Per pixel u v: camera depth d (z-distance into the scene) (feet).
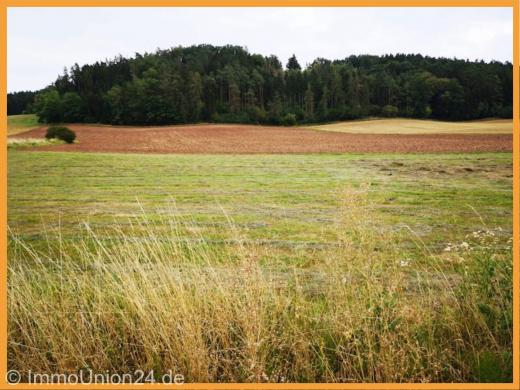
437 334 11.35
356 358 10.31
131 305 12.16
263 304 11.85
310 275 17.97
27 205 41.57
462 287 12.53
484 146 114.83
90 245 25.46
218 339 11.48
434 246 23.71
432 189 47.01
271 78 388.57
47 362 11.20
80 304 12.81
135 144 154.71
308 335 11.18
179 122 320.29
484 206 36.88
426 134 182.70
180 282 11.95
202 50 486.79
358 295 11.82
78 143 156.35
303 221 32.81
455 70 355.56
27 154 104.53
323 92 350.84
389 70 413.18
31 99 467.93
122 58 449.48
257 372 9.75
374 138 166.50
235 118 326.44
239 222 32.78
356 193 12.42
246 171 70.74
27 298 12.54
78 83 398.62
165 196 46.65
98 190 51.37
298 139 171.01
